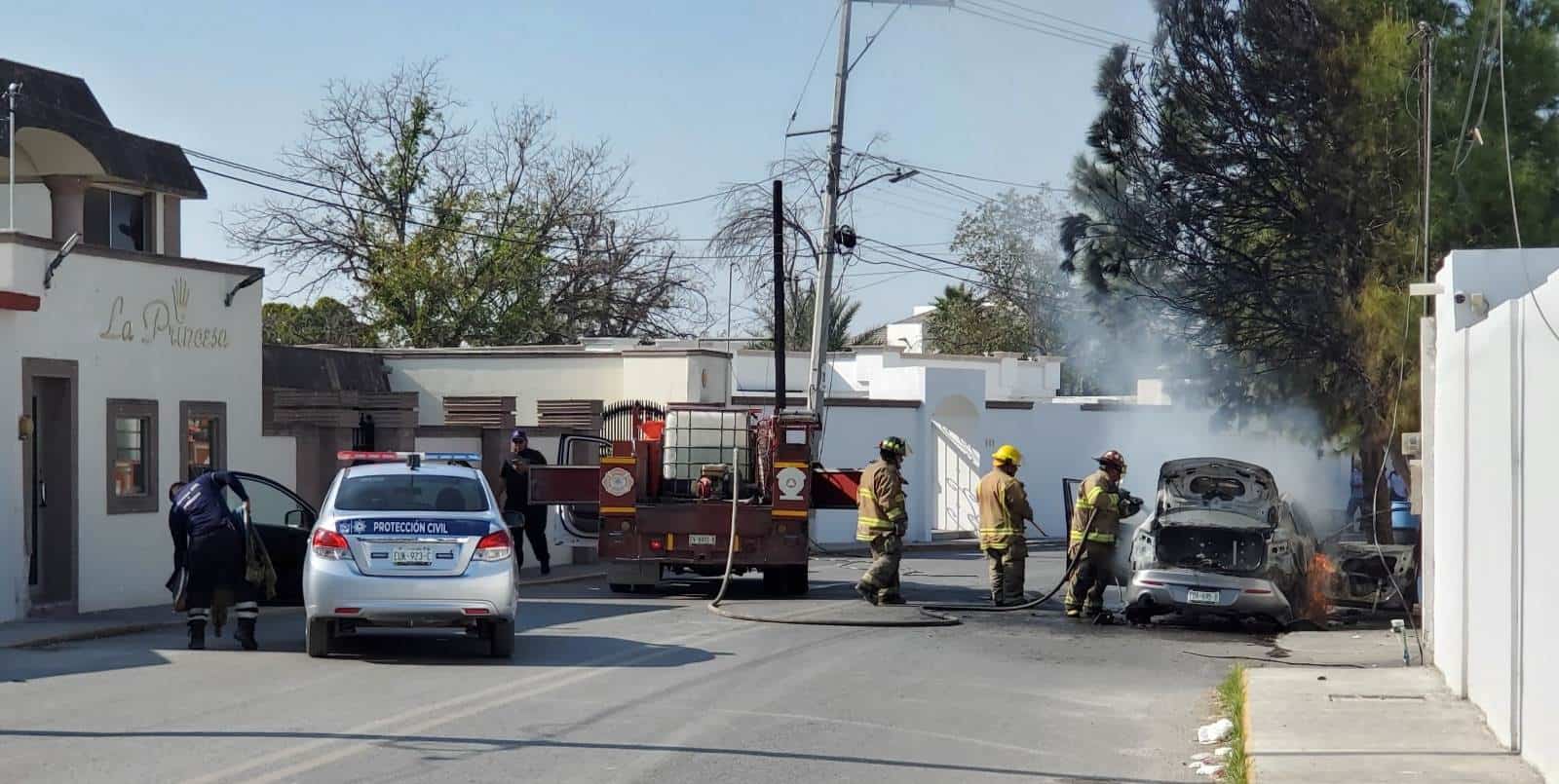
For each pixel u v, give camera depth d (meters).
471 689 12.02
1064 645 16.17
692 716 10.97
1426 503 14.28
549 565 24.62
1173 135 23.98
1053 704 12.17
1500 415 10.07
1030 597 20.78
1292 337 23.70
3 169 22.70
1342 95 22.09
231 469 20.94
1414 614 18.67
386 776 8.64
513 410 26.73
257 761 9.01
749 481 21.44
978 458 38.03
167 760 9.01
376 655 14.11
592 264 51.53
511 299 50.31
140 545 19.23
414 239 49.06
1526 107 20.69
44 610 17.52
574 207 51.88
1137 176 24.45
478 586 13.34
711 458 21.34
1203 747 10.42
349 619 13.36
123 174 23.41
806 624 17.31
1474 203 20.11
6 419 16.84
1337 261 22.70
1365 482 23.81
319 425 22.31
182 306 20.05
